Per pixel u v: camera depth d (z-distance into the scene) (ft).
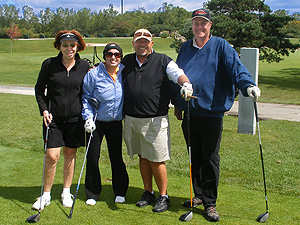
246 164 16.53
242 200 12.49
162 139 11.31
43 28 302.04
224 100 10.95
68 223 10.70
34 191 13.34
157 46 187.73
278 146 19.84
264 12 68.18
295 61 117.80
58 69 11.57
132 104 11.24
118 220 10.89
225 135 22.58
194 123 11.24
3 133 22.88
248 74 10.14
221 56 10.69
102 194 13.10
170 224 10.60
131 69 11.35
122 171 12.33
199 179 12.03
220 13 67.82
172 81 11.49
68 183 12.27
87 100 11.79
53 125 11.66
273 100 43.93
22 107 33.27
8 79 68.13
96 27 305.32
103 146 20.01
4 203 12.18
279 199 12.62
